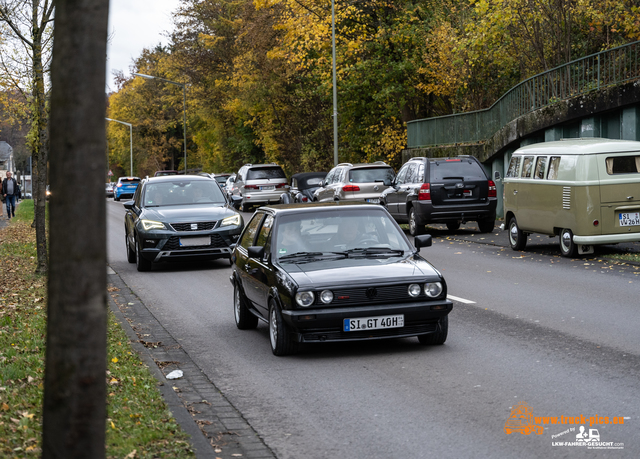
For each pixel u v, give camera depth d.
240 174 51.06
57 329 3.97
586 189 18.41
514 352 9.74
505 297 14.12
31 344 10.41
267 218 11.59
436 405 7.58
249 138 77.88
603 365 8.88
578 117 26.94
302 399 8.01
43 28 18.16
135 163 122.50
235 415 7.50
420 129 43.22
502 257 20.39
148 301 15.41
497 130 34.38
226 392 8.39
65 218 3.94
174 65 78.50
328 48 49.69
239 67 65.50
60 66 3.95
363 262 10.37
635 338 10.28
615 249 20.41
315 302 9.59
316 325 9.55
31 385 8.20
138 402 7.57
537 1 33.31
